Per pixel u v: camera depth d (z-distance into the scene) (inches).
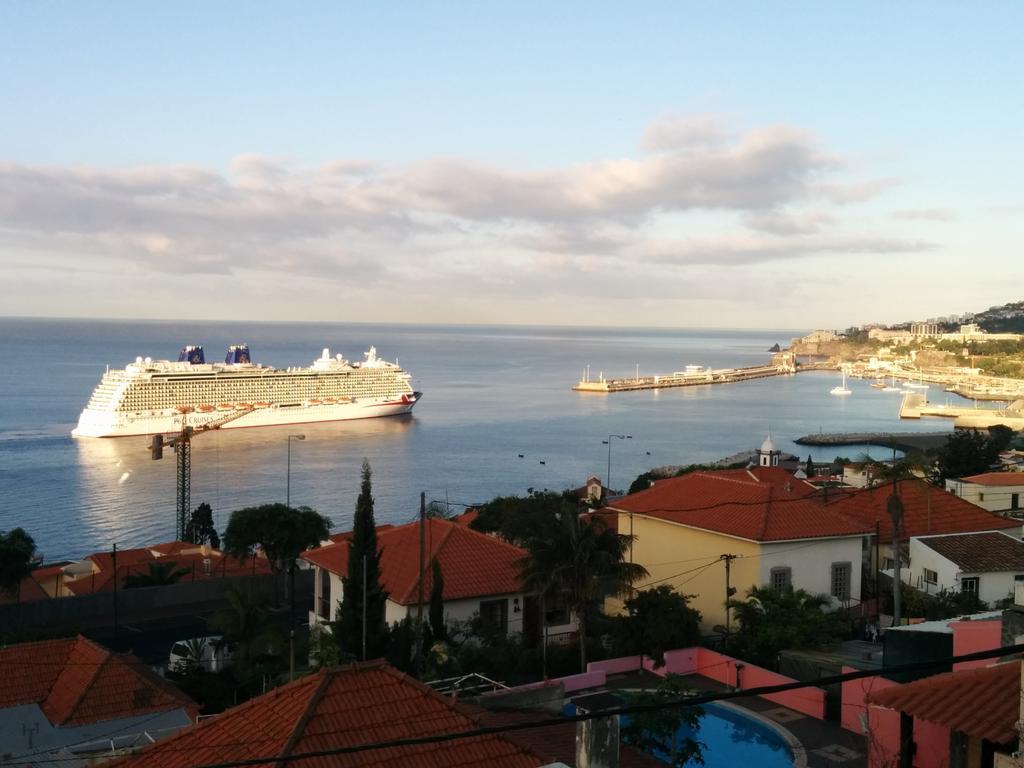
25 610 2391.7
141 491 5664.4
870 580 2098.9
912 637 1018.1
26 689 1347.2
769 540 1809.8
